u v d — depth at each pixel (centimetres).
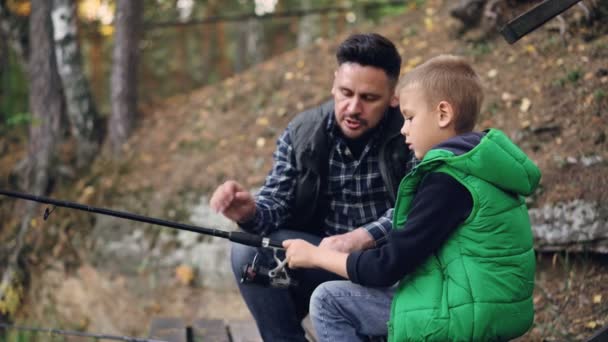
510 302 232
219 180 622
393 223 244
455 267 232
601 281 401
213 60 1197
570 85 492
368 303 262
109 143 738
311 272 302
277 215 304
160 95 1134
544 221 424
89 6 982
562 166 439
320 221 312
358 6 909
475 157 230
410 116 254
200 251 591
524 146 472
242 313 552
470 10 599
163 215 626
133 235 631
